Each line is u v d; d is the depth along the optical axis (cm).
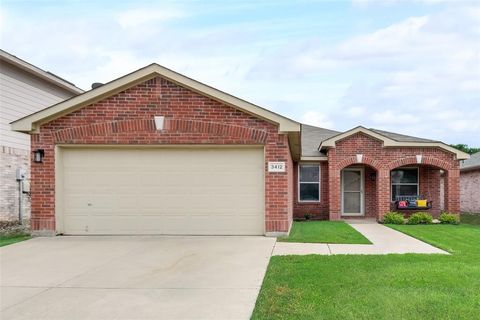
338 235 1095
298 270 653
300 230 1234
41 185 1012
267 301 499
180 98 1011
